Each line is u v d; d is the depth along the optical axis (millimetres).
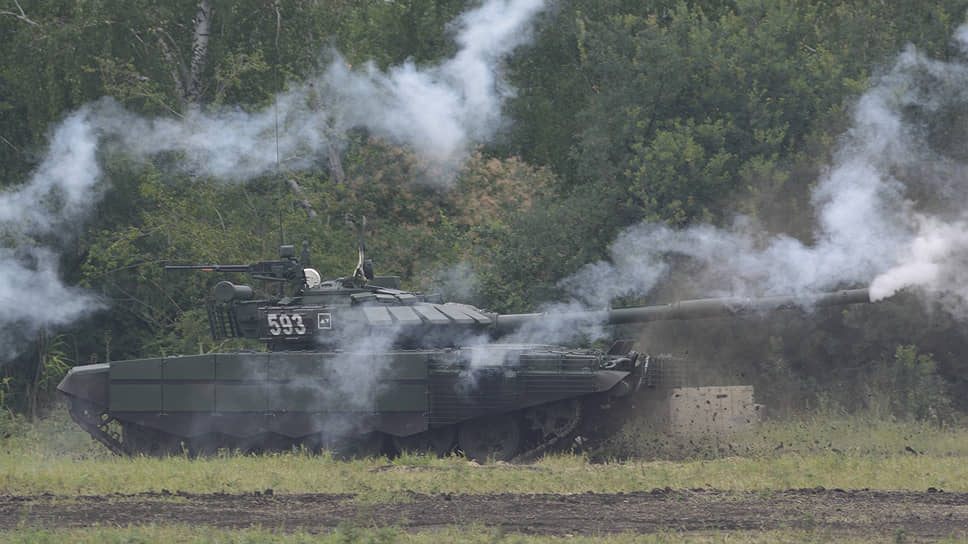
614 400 70625
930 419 92688
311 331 72250
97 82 118375
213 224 116375
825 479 57875
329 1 125062
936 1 114938
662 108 113812
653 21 115875
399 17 145000
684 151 105875
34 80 117938
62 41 117125
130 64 115625
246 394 70438
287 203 117875
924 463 62969
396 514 48688
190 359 70938
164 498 53219
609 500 52062
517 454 71312
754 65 111125
